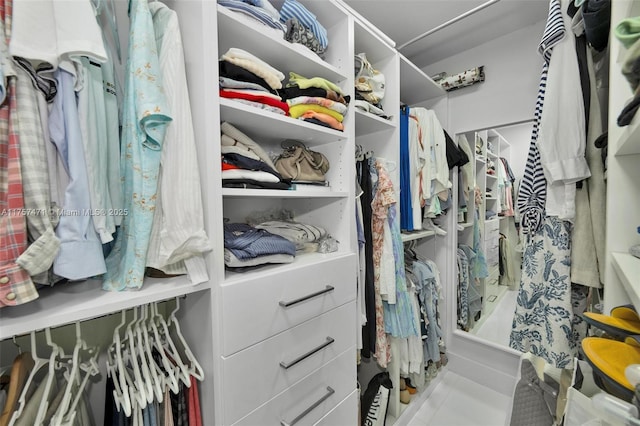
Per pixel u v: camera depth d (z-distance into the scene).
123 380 0.64
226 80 0.80
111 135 0.68
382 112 1.36
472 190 2.03
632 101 0.43
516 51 1.68
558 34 0.96
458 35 1.72
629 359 0.52
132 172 0.66
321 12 1.10
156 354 0.81
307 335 0.92
